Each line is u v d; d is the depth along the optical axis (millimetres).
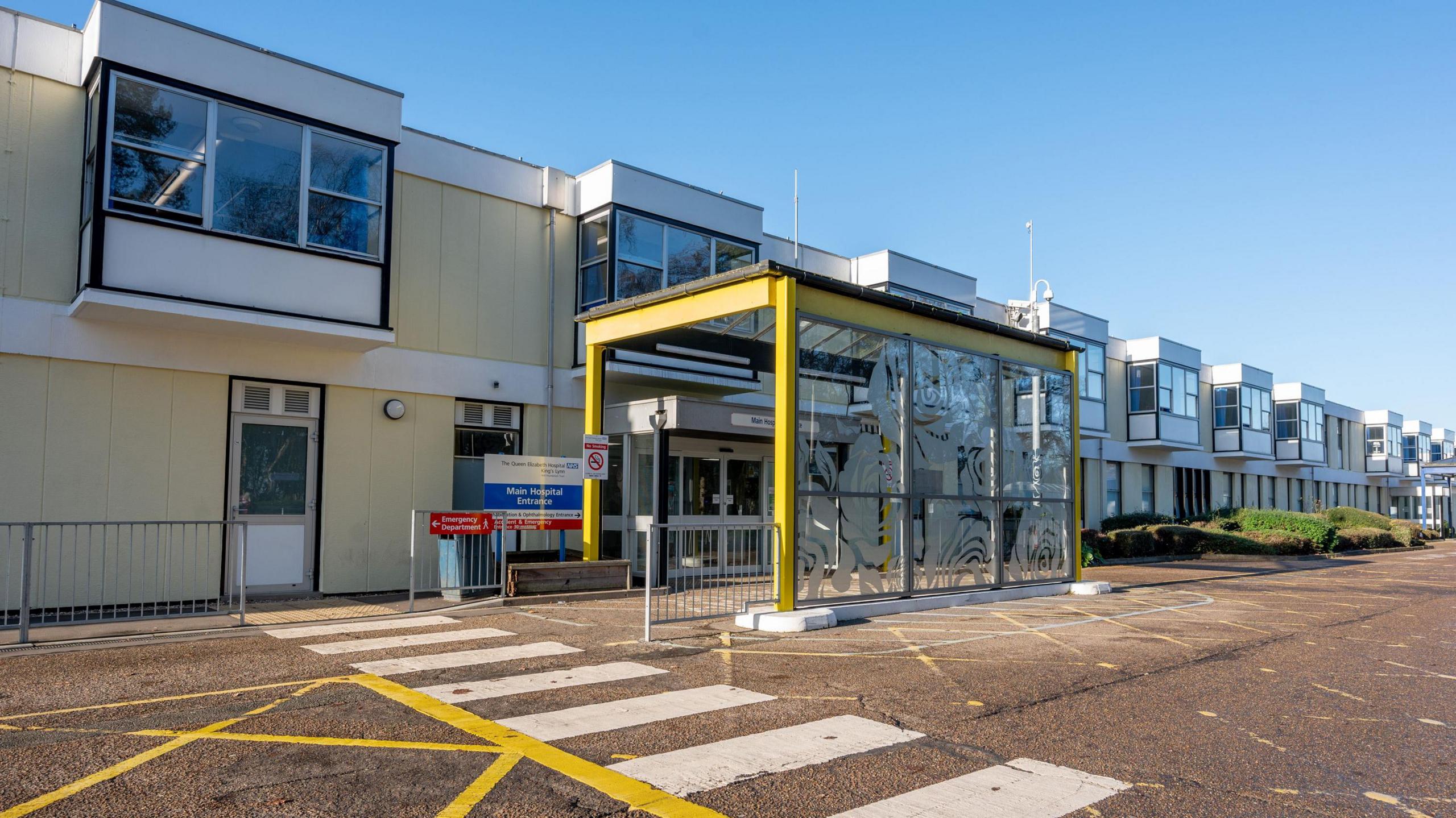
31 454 10695
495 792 4582
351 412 13242
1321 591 16203
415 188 14156
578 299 15875
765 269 10430
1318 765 5359
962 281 23484
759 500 16969
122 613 10750
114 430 11273
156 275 10828
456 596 12523
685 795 4602
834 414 11242
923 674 7746
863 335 11719
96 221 10438
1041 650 9117
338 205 12398
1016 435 14266
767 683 7297
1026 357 14711
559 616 11016
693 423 14312
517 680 7238
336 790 4570
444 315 14320
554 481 13023
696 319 11750
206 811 4258
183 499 11734
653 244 15969
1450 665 8727
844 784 4824
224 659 8008
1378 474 51000
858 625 10680
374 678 7270
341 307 12281
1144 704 6836
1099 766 5242
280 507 12602
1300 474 43938
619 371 15305
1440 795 4852
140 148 10836
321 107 12289
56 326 10891
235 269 11422
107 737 5480
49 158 11000
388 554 13438
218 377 12117
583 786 4695
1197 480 36062
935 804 4539
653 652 8617
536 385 15312
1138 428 31766
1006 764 5242
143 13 10914
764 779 4879
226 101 11492
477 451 14758
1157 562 24281
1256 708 6770
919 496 12312
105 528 11000
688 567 15414
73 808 4258
